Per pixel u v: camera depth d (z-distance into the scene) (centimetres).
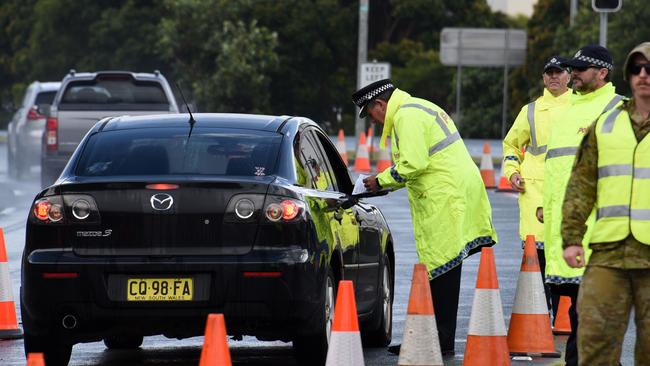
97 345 2353
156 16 13350
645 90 1508
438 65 13425
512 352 2164
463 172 2158
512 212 4894
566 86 2512
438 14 14188
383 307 2339
